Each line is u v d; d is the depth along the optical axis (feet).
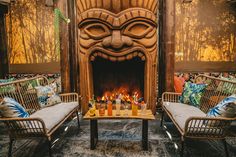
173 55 13.80
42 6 16.08
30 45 16.52
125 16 12.64
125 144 10.10
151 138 10.75
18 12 16.28
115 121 13.61
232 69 16.08
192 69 16.08
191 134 8.00
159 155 8.99
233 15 15.67
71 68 15.44
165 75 14.26
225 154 9.04
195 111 10.12
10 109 7.98
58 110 10.66
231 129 11.93
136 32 12.95
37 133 8.13
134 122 13.37
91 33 13.05
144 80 13.98
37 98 11.48
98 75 14.99
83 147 9.83
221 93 10.70
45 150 9.59
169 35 13.65
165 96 12.78
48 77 16.62
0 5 16.11
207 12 15.62
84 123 13.23
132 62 14.80
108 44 12.73
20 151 9.53
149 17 12.75
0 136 11.35
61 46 13.65
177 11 15.62
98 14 12.73
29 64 16.69
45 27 16.26
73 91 15.62
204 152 9.23
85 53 13.26
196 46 15.92
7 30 16.51
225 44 15.93
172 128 12.17
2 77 16.80
